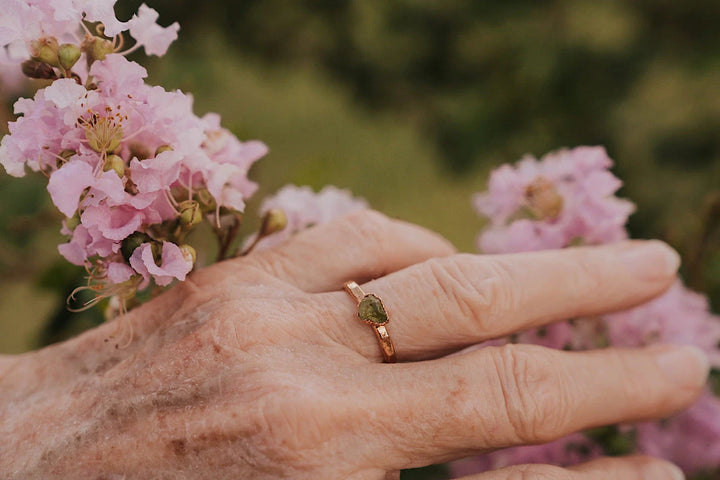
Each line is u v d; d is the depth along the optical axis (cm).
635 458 22
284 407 19
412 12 110
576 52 98
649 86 91
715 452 27
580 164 25
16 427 21
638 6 98
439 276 22
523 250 25
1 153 19
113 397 21
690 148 83
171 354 21
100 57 20
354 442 20
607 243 25
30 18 19
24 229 35
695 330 26
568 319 23
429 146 100
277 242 26
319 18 112
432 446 20
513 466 21
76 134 19
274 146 80
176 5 92
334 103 96
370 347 21
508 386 20
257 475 19
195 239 28
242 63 95
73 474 20
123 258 20
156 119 19
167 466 20
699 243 31
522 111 101
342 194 28
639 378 22
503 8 106
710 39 94
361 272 23
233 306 21
